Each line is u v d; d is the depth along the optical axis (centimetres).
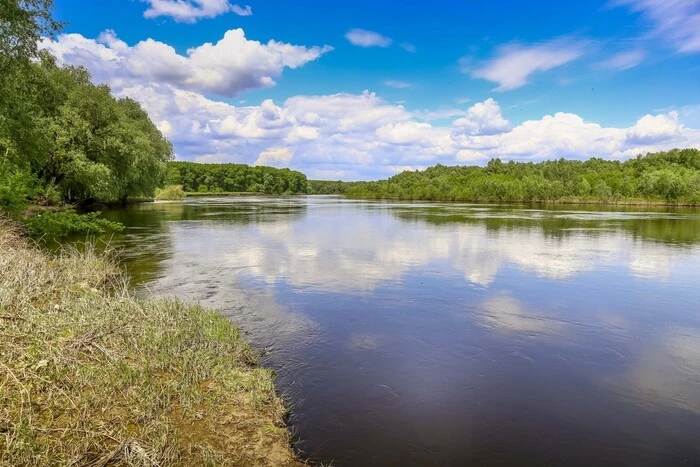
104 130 3303
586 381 739
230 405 574
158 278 1367
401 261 1755
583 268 1650
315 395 668
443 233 2711
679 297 1261
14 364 524
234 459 469
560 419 621
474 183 9344
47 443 414
